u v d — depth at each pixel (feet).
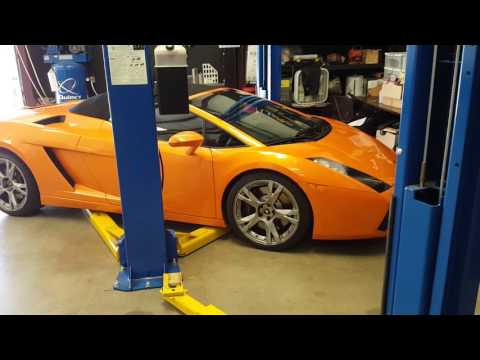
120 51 7.01
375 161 9.48
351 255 9.44
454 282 4.35
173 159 9.70
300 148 9.30
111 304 7.91
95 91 20.75
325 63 21.50
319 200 8.73
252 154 9.17
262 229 9.84
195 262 9.30
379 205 8.57
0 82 21.70
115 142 7.52
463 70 3.76
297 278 8.61
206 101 10.50
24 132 11.07
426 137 4.26
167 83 7.18
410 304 4.60
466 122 3.82
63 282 8.72
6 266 9.43
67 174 11.07
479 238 4.26
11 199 11.71
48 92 21.99
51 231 11.13
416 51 4.12
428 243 4.28
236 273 8.84
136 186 7.86
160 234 8.28
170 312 7.64
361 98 20.54
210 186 9.63
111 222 10.86
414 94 4.21
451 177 4.02
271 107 11.37
